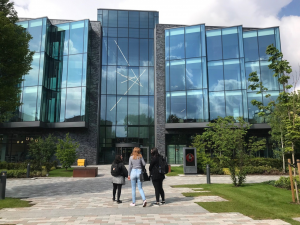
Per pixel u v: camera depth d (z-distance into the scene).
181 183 13.27
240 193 8.76
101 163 31.45
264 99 28.89
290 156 18.86
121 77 33.72
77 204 7.52
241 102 29.08
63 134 30.09
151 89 33.94
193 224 5.03
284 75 9.97
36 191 11.03
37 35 29.88
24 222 5.28
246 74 30.14
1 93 9.78
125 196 9.05
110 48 34.22
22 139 29.70
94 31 33.31
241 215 5.79
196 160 18.27
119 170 7.78
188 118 29.45
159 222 5.19
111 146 32.00
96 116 30.95
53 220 5.44
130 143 31.38
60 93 30.09
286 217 5.54
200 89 29.77
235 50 30.38
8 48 10.14
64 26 31.80
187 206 6.81
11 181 15.23
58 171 21.39
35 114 27.88
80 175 17.22
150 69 34.34
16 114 28.02
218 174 18.22
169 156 30.97
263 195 8.29
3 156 29.31
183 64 30.78
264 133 29.05
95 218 5.60
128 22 35.12
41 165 20.64
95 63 32.41
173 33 31.86
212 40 31.25
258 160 19.81
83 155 29.78
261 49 30.36
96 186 12.52
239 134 16.70
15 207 7.11
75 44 31.09
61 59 30.97
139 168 7.12
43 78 28.75
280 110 13.88
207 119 28.95
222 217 5.60
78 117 29.19
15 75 10.60
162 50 33.25
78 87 29.91
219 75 30.20
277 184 10.34
